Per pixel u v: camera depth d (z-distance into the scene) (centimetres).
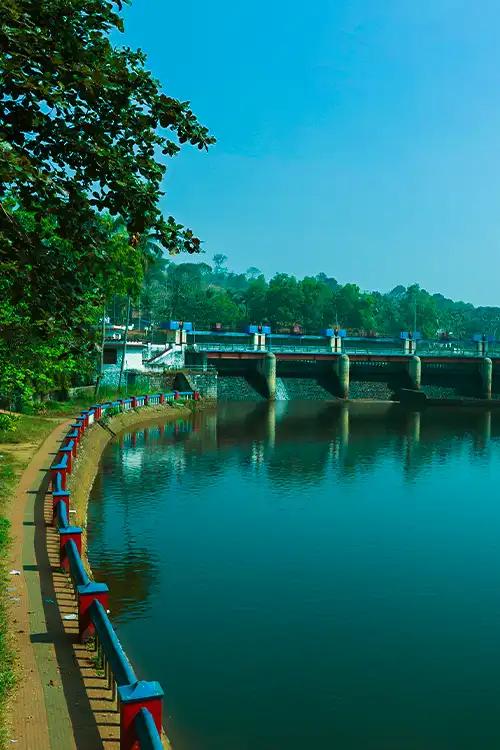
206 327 15938
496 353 10362
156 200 823
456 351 10450
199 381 7400
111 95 820
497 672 1541
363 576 2170
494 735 1281
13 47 711
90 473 3375
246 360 8988
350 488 3509
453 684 1477
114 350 6719
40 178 684
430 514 3022
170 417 6316
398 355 9138
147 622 1733
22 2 731
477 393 9400
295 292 16875
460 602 1972
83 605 1162
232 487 3409
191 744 1205
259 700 1368
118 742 880
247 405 7775
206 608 1844
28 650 1127
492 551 2484
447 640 1705
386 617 1839
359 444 5009
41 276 790
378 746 1221
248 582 2067
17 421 3741
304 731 1264
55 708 953
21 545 1714
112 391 6178
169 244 869
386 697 1407
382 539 2603
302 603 1916
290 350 9212
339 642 1669
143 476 3572
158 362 7606
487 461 4416
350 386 9131
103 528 2586
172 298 16450
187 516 2817
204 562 2236
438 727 1298
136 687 850
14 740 867
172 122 880
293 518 2872
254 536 2573
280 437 5238
